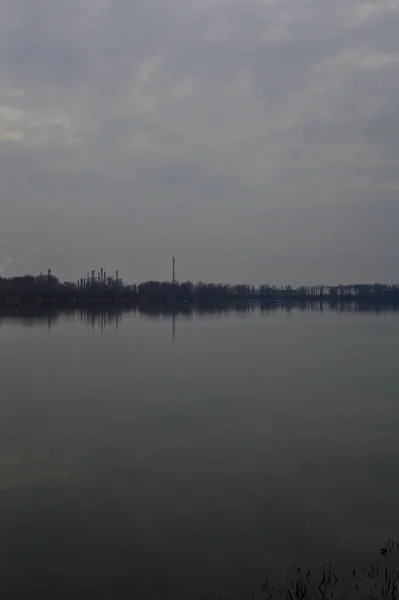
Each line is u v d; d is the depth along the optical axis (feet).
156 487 44.27
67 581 30.71
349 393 82.64
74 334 180.14
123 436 59.11
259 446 55.72
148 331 194.70
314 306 528.63
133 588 29.96
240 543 34.86
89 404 74.79
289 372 102.53
